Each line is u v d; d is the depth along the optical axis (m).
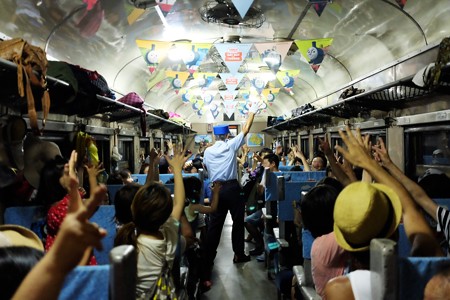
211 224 5.32
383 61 6.65
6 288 0.95
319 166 6.77
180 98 16.67
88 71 4.25
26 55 2.75
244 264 5.95
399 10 5.14
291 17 6.62
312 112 9.01
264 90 13.58
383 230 1.44
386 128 6.16
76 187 1.24
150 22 6.65
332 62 8.46
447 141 4.69
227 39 8.05
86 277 1.36
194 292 4.25
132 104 6.64
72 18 5.11
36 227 2.99
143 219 2.08
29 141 3.51
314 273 2.16
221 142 5.47
